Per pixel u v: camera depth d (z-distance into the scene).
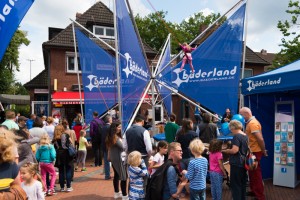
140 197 5.20
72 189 8.09
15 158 2.90
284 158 7.52
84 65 12.50
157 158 5.74
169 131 8.25
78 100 21.19
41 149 7.41
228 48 9.23
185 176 5.04
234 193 5.64
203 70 9.34
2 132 2.96
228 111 9.23
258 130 6.16
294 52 23.78
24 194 2.60
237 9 9.16
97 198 7.25
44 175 7.47
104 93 12.80
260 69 30.30
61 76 22.31
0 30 4.38
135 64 8.16
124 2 7.54
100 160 11.81
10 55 31.95
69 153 7.89
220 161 5.80
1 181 2.54
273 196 6.75
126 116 7.48
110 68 12.86
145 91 9.21
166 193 4.40
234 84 9.20
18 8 4.53
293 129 7.40
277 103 7.73
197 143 5.11
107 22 23.97
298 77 6.32
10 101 51.12
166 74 10.16
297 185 7.64
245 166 5.57
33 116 13.70
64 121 10.40
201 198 5.02
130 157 5.26
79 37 12.32
